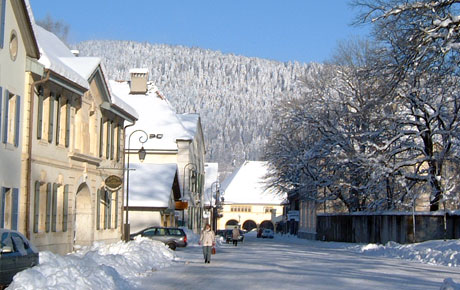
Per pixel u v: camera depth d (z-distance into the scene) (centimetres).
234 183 14788
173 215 5628
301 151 6488
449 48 2933
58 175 2866
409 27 3097
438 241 4103
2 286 1480
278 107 6819
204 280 2091
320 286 1966
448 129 4747
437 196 4822
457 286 1653
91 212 3403
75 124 3114
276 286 1941
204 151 8338
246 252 4216
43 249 2683
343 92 5853
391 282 2152
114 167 3819
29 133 2502
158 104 6962
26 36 2441
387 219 5153
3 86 2253
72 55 3581
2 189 2255
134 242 3105
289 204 11900
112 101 3528
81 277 1594
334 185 6059
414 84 3884
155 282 2003
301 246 5647
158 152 6512
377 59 3541
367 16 3216
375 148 4972
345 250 4862
